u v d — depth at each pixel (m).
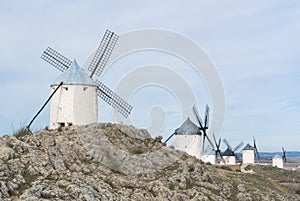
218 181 45.78
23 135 44.69
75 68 55.28
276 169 107.62
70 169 38.94
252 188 47.25
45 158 38.44
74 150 42.50
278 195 48.97
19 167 35.94
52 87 54.50
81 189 34.06
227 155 118.38
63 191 33.47
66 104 53.44
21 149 39.03
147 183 39.22
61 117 53.47
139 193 36.72
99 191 35.25
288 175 99.06
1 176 33.84
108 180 38.47
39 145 41.59
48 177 35.81
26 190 32.59
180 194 38.62
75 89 53.56
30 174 35.62
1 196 31.38
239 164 114.38
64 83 53.62
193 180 43.34
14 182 33.53
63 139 44.12
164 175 43.03
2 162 35.66
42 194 32.56
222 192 43.09
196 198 38.66
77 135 45.78
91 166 40.47
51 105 54.12
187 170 44.62
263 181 58.78
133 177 40.38
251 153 128.75
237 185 46.25
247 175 60.31
